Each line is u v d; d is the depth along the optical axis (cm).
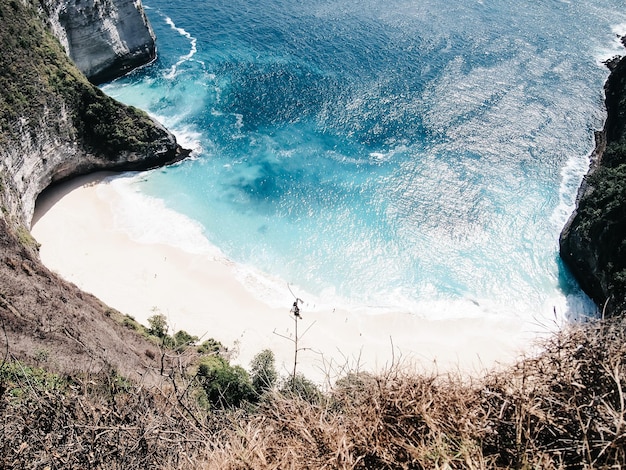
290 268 5738
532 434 580
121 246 5659
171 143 6806
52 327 2789
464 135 7400
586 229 5334
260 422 705
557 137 7331
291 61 8762
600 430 524
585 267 5338
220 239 5972
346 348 4853
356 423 628
